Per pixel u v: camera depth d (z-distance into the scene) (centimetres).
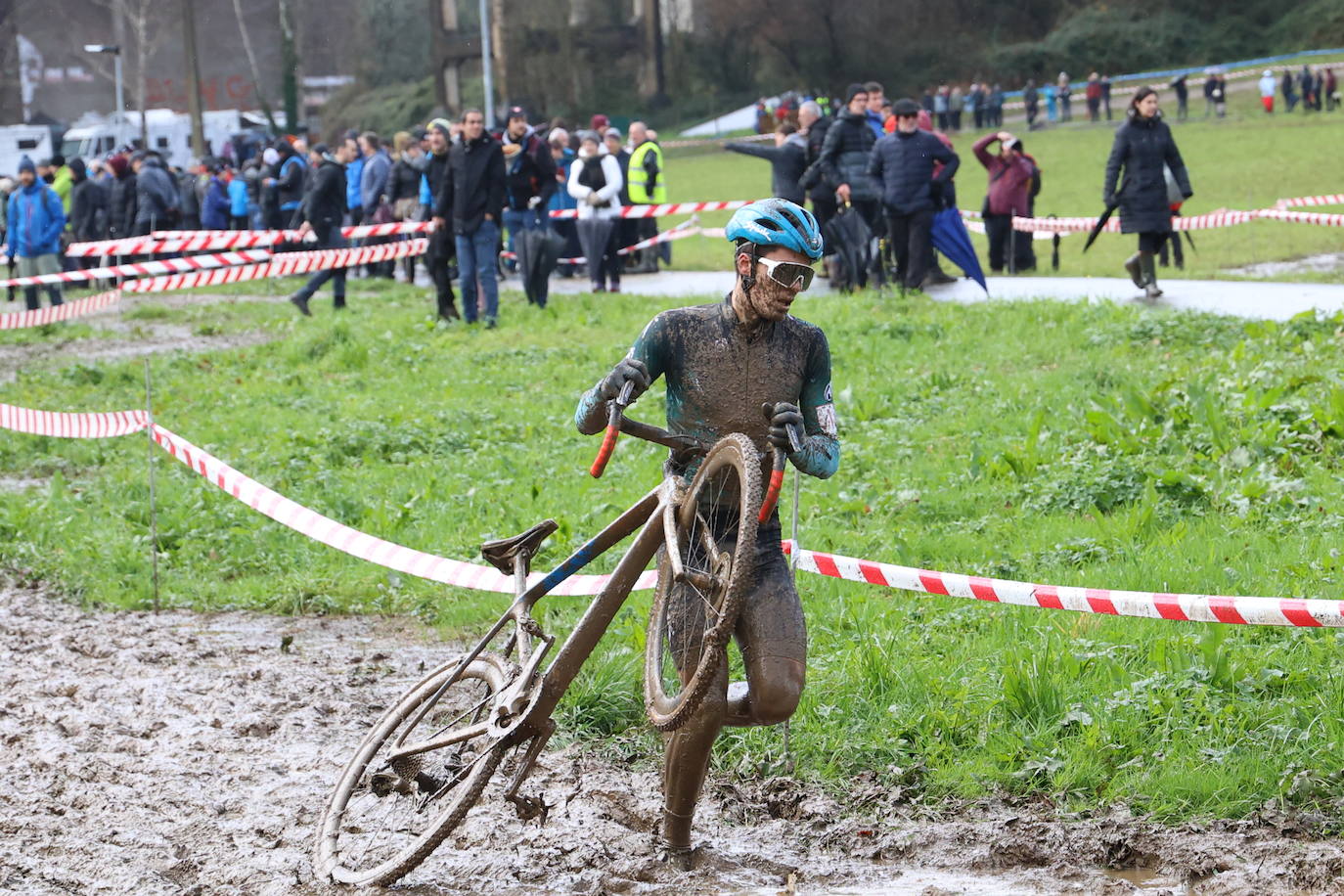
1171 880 954
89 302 4238
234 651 1510
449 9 15800
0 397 3062
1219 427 1941
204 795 1123
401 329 3647
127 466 2388
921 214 3509
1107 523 1683
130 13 16538
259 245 4694
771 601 904
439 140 3628
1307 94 12081
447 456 2333
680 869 982
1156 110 3247
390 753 1009
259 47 17350
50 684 1403
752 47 17200
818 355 940
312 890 963
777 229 889
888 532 1742
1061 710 1167
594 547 979
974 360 2756
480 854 1008
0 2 16250
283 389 3033
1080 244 5175
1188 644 1271
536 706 930
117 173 5575
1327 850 965
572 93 16312
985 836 1014
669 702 872
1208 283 3681
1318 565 1466
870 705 1211
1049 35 17350
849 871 983
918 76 17175
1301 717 1125
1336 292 3334
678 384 927
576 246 5053
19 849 1020
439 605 1627
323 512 1980
